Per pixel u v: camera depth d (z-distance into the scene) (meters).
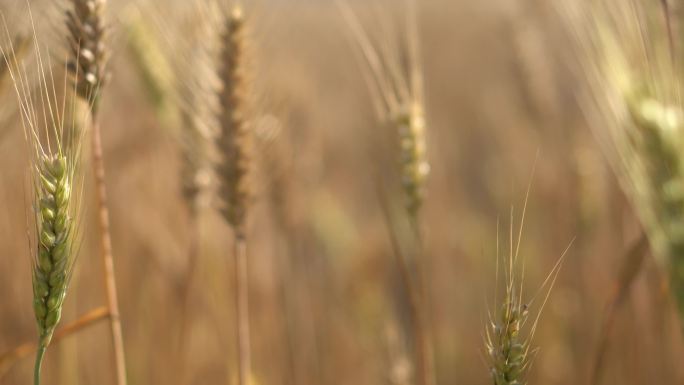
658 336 1.46
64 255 1.12
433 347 1.65
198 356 1.50
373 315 1.55
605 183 1.57
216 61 1.30
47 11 1.22
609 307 1.29
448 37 3.00
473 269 1.77
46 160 1.12
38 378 1.12
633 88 1.23
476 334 1.70
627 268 1.28
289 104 1.52
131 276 1.51
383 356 1.43
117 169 1.52
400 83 1.30
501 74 2.49
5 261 1.43
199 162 1.39
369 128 1.36
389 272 1.68
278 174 1.44
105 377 1.48
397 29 1.30
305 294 1.56
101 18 1.20
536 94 1.61
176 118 1.41
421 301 1.31
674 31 1.23
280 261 1.52
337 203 1.84
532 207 1.72
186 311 1.43
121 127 1.53
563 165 1.62
